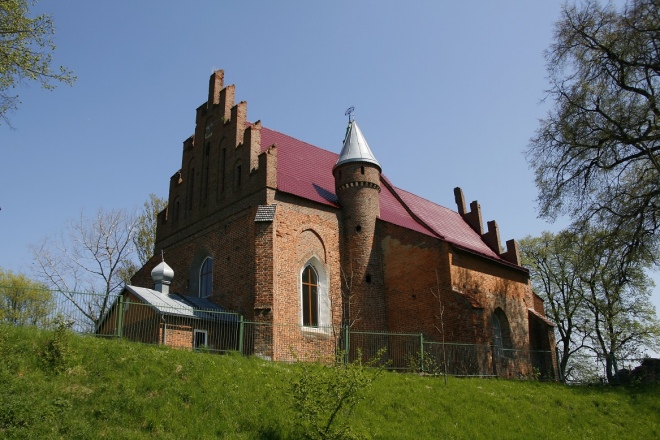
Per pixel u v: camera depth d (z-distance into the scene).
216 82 34.09
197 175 33.31
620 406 23.69
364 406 18.12
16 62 19.12
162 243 34.62
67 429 12.65
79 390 14.68
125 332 24.66
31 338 16.70
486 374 26.50
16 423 12.33
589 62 27.95
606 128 27.48
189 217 32.81
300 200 29.42
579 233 28.97
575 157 28.59
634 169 28.38
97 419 13.52
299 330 26.86
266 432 14.76
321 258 29.69
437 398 20.16
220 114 32.72
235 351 22.22
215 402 15.61
